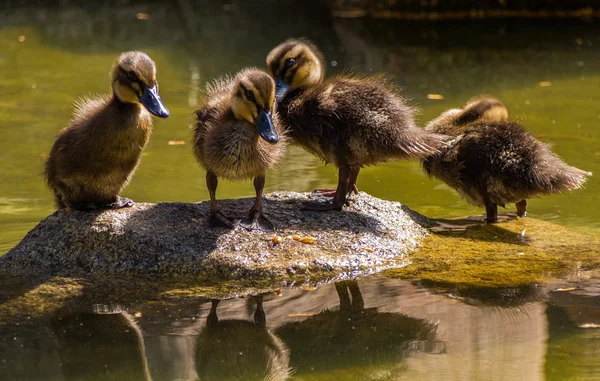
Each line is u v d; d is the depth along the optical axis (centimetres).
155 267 1018
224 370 788
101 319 909
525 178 1191
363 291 973
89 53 2494
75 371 791
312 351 822
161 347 839
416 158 1173
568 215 1291
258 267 1012
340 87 1183
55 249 1047
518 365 772
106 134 1057
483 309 915
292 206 1152
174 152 1669
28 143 1708
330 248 1052
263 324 890
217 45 2575
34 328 891
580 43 2569
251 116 1026
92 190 1102
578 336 841
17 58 2433
